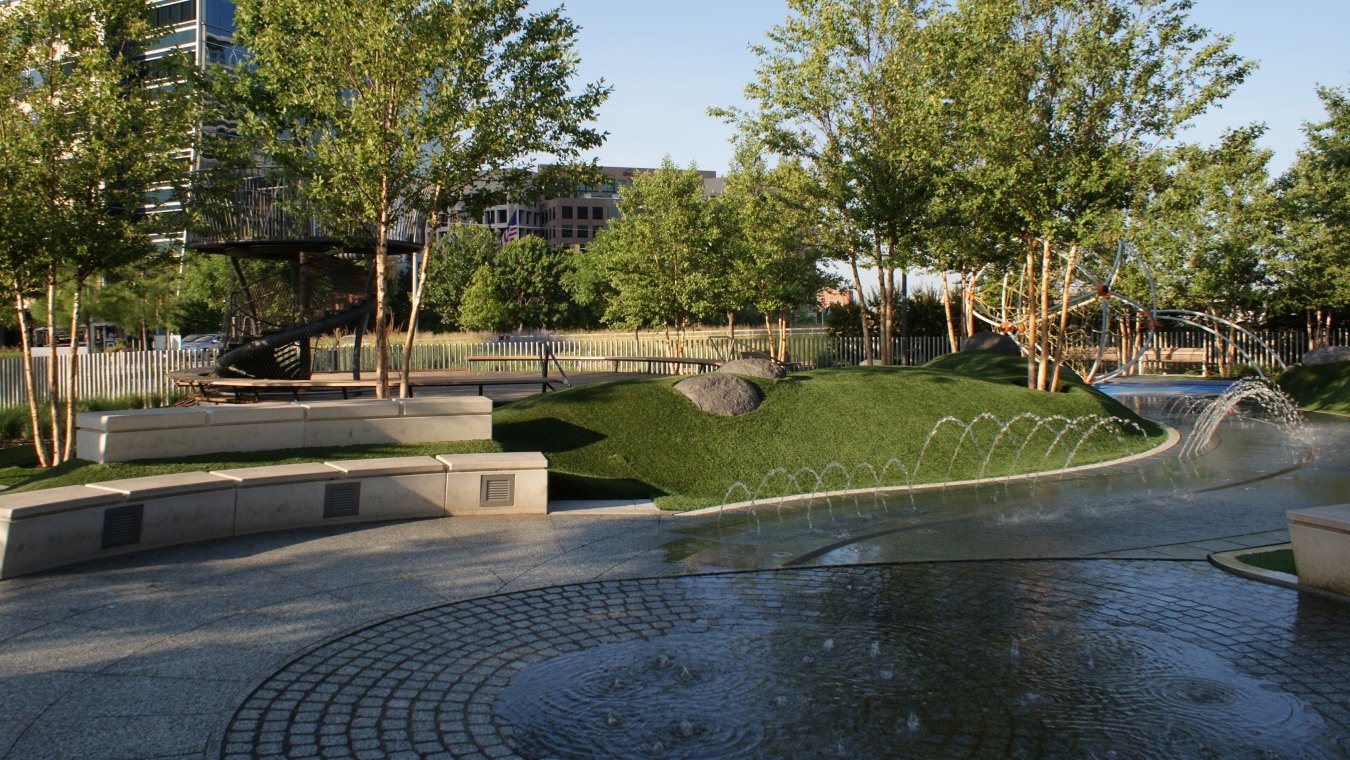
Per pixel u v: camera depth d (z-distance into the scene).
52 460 16.06
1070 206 16.64
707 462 12.66
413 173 13.99
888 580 7.33
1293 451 14.67
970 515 10.06
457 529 9.27
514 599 6.84
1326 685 5.04
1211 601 6.66
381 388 14.98
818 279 36.81
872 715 4.62
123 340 53.56
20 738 4.34
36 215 13.18
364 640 5.87
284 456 10.48
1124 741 4.31
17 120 13.82
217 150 14.97
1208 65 16.11
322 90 13.43
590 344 38.97
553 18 14.66
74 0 14.06
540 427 12.92
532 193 15.52
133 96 14.40
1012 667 5.32
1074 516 9.92
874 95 23.89
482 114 13.66
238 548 8.38
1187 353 37.09
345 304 21.11
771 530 9.33
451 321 69.81
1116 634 5.93
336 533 9.04
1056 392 16.95
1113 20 16.31
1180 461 13.76
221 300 44.84
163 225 14.94
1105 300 21.77
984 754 4.18
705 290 33.41
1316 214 31.11
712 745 4.28
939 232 24.55
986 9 16.62
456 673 5.27
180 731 4.44
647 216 34.22
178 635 5.94
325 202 14.40
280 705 4.79
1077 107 16.36
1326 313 35.22
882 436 13.83
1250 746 4.26
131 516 8.17
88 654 5.56
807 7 23.91
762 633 5.99
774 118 24.52
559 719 4.60
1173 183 23.97
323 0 13.23
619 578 7.44
